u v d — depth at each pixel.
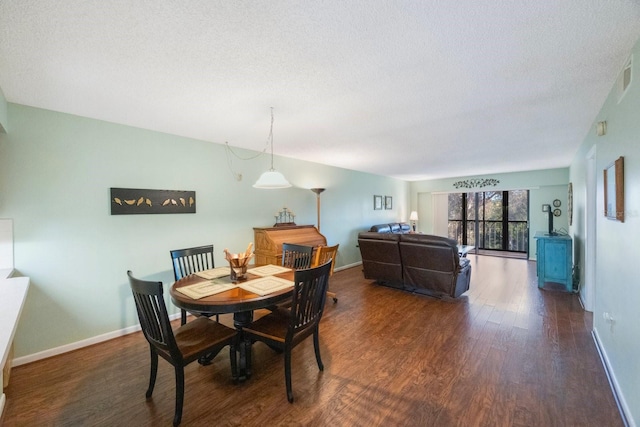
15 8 1.24
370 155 4.65
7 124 2.28
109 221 2.82
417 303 3.73
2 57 1.65
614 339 2.00
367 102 2.39
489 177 7.26
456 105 2.47
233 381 2.07
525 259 6.91
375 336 2.78
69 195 2.59
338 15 1.32
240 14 1.31
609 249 2.18
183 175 3.38
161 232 3.19
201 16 1.32
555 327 2.92
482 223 8.37
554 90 2.18
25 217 2.38
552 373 2.12
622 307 1.83
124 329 2.92
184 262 2.93
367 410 1.77
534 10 1.30
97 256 2.75
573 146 4.07
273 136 3.44
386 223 7.47
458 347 2.54
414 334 2.81
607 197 2.21
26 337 2.38
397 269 4.19
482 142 3.81
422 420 1.68
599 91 2.20
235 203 3.93
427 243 3.75
